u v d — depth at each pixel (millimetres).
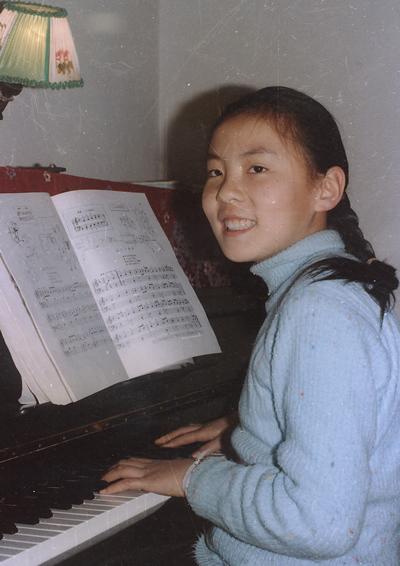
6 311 1084
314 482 818
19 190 1221
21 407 1062
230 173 1046
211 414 1417
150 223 1405
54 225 1219
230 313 1531
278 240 1039
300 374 858
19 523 911
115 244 1297
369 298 938
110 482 1050
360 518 825
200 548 1105
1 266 1104
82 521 922
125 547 1035
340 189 1070
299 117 1037
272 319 995
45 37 1584
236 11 2383
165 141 2520
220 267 1714
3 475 1017
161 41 2488
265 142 1025
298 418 845
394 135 2180
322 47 2252
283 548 867
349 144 2236
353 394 839
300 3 2271
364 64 2195
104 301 1232
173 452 1188
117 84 2309
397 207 2201
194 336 1308
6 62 1542
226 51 2418
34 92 1972
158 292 1309
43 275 1147
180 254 1577
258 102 1054
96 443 1176
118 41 2293
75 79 1667
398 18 2133
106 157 2281
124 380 1182
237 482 935
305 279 933
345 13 2203
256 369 977
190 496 991
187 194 1597
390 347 944
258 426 978
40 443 1071
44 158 2023
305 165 1034
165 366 1231
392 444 944
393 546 963
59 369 1096
